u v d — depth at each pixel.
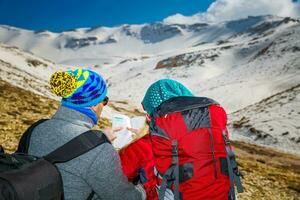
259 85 135.00
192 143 2.94
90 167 2.54
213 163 2.95
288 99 83.81
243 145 55.78
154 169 3.21
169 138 2.97
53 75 2.82
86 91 2.79
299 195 16.28
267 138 59.84
